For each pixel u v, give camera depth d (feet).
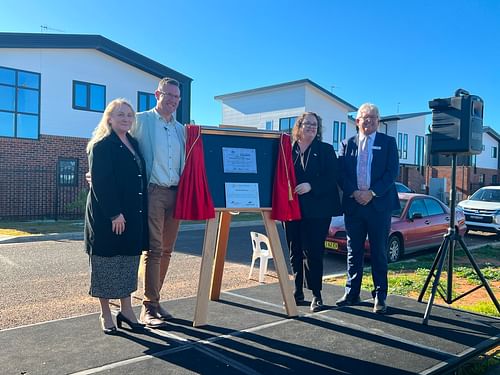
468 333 13.00
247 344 11.84
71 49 60.23
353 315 14.62
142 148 13.57
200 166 13.73
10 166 55.36
